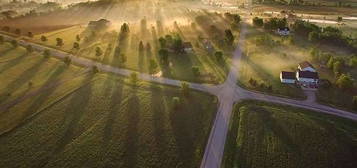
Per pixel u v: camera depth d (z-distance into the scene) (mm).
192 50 116312
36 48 121188
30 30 149500
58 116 75688
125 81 92812
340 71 94875
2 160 61875
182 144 66125
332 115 75188
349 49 113750
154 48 118938
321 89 86438
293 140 66000
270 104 79812
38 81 93375
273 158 61438
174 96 84125
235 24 139000
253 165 59875
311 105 79438
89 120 74125
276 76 94000
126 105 79875
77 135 68938
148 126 71750
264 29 137500
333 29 126938
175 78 94500
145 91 86875
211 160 61719
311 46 116938
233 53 112438
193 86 89500
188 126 71750
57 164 60812
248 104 79875
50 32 145375
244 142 65875
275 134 67812
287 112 75750
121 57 105375
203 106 79312
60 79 94625
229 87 88500
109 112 77062
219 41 124688
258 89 86938
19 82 92812
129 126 71812
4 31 143750
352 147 64250
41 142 66812
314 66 99688
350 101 80688
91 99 82750
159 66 102938
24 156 62969
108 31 142000
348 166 60281
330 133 67875
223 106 79438
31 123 73125
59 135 68938
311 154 62406
